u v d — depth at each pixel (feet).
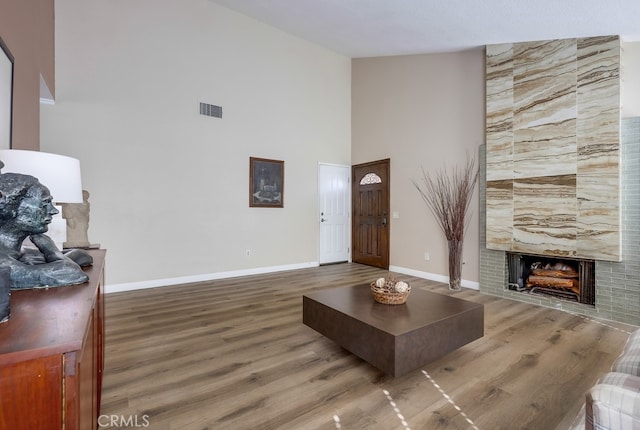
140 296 12.25
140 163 13.33
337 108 19.67
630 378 3.46
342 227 20.03
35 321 2.53
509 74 12.03
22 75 7.67
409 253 16.43
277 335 8.70
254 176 16.34
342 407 5.63
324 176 19.20
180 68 14.21
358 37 15.05
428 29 11.73
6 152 4.61
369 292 8.89
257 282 14.64
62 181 5.14
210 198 15.03
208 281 14.76
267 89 16.80
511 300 12.03
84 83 12.22
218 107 15.21
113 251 12.82
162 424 5.14
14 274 3.28
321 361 7.29
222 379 6.48
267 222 16.89
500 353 7.68
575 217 10.44
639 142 9.40
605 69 9.86
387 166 17.69
